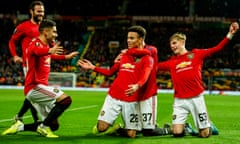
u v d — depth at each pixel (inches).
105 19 1697.8
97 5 1798.7
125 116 297.3
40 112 303.1
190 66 302.4
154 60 306.2
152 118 302.8
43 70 297.3
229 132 345.4
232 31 296.0
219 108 625.6
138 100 301.6
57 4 1779.0
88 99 787.4
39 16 357.1
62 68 1437.0
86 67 311.6
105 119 298.0
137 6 1806.1
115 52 1600.6
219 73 1327.5
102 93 1009.5
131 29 298.4
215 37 1706.4
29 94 295.4
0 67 1413.6
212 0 1788.9
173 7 1788.9
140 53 293.9
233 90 1273.4
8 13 1801.2
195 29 1754.4
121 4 1793.8
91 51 1627.7
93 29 1787.6
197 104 301.3
